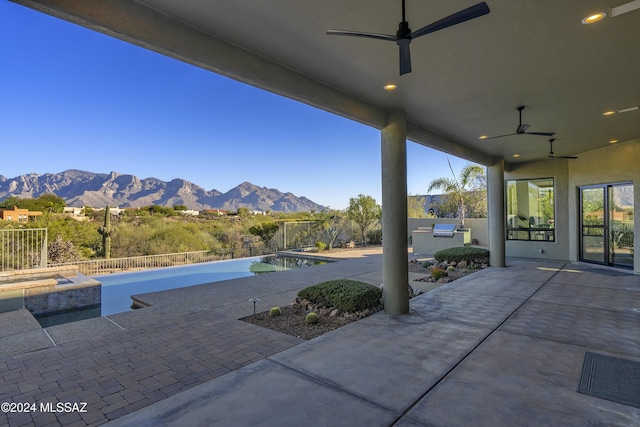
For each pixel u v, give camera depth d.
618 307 5.02
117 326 4.39
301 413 2.37
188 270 11.23
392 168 4.90
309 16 2.71
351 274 8.41
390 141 4.94
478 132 6.41
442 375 2.94
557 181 9.95
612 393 2.62
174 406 2.48
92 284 6.91
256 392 2.66
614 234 8.40
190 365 3.20
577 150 8.65
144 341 3.84
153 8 2.59
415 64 3.57
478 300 5.53
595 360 3.22
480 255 9.04
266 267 12.06
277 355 3.41
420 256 11.75
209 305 5.47
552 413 2.36
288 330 4.23
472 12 2.18
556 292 6.02
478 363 3.17
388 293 4.88
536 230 10.45
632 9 2.61
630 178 7.64
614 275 7.53
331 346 3.62
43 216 14.05
